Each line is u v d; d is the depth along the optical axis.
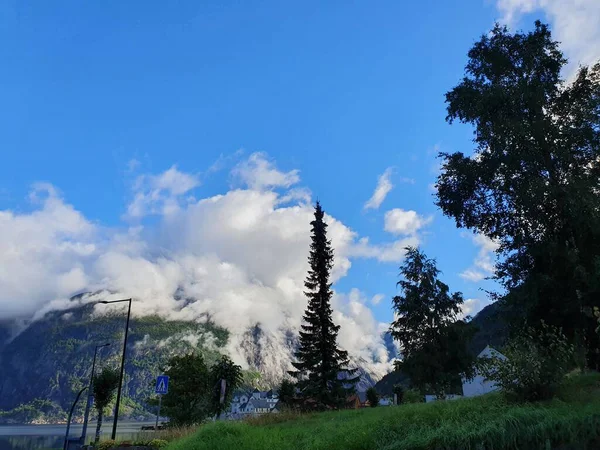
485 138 21.67
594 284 17.28
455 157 23.38
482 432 8.42
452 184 23.34
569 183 18.73
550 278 18.53
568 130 19.75
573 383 12.38
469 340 34.19
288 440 12.48
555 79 22.38
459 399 14.68
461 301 35.25
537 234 20.28
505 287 21.20
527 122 20.83
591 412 8.33
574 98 21.50
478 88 23.36
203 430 14.77
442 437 8.86
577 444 7.67
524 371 11.58
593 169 20.14
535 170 20.30
